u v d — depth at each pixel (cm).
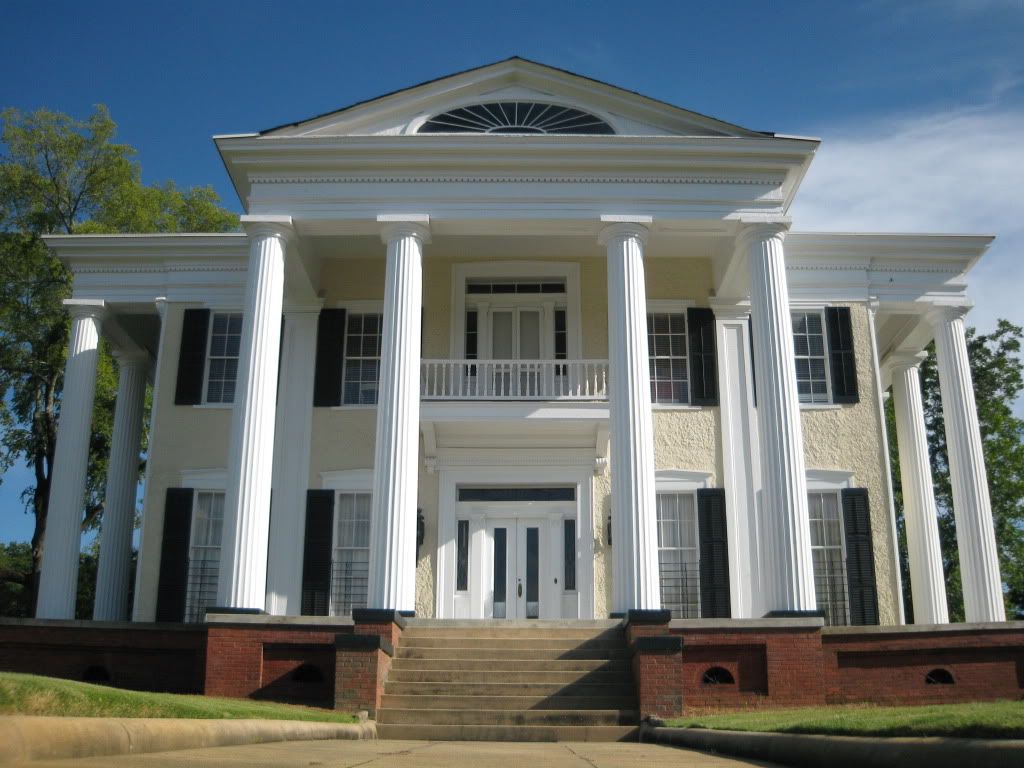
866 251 2133
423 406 1961
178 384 2134
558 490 2108
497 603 2052
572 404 1970
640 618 1560
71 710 729
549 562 2073
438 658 1584
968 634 1611
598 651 1588
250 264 1822
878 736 596
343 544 2056
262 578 1680
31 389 3225
